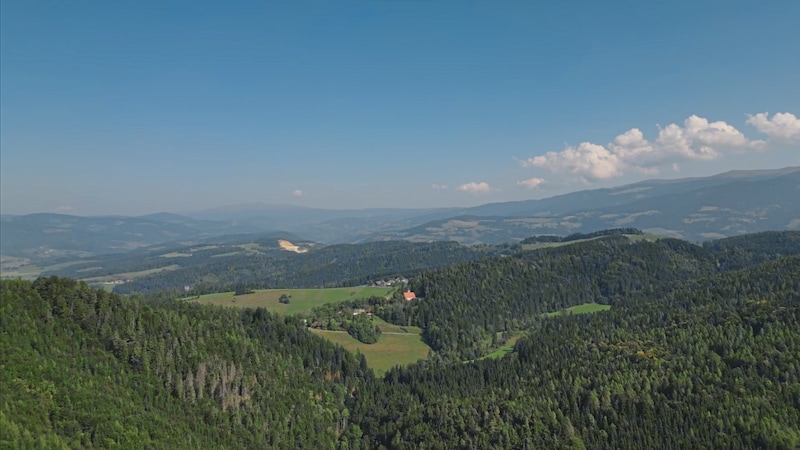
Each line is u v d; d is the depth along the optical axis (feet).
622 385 596.29
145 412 516.32
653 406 558.15
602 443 535.19
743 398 535.60
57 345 529.04
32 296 563.48
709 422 522.47
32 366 483.10
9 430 404.77
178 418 538.88
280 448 582.35
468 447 555.69
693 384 577.43
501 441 552.41
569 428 550.36
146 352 580.30
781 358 574.56
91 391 497.87
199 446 510.17
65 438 435.53
